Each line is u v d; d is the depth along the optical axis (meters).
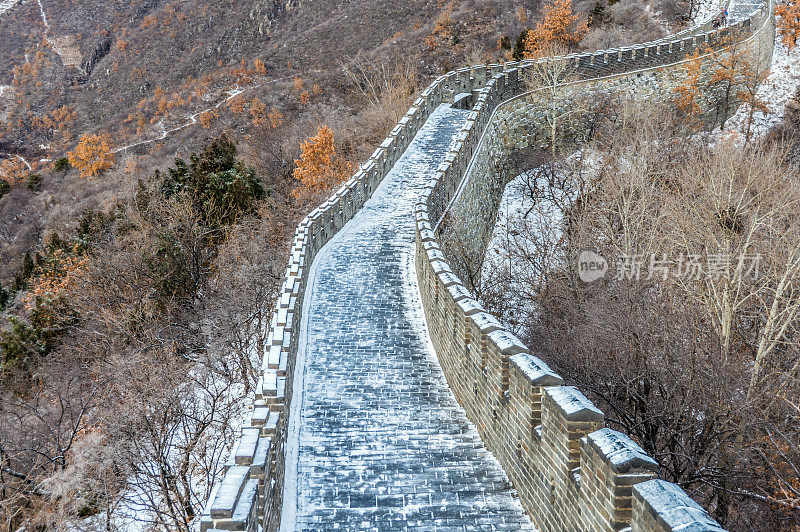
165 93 147.12
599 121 45.00
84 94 175.25
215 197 43.84
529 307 28.67
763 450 19.16
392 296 21.25
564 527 9.40
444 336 16.44
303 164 47.66
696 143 43.78
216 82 138.88
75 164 104.88
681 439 19.48
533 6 94.62
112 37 196.00
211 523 8.16
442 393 15.59
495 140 39.81
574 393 9.55
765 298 23.25
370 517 10.80
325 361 17.12
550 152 44.94
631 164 31.80
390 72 87.12
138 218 41.72
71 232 65.75
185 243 38.28
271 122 88.50
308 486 11.69
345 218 27.34
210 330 29.92
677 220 25.55
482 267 31.91
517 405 11.30
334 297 21.20
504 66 44.44
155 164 96.81
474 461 12.53
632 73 47.50
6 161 145.50
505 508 11.11
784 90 52.34
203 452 22.11
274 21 163.62
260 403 11.62
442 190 27.12
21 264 68.94
